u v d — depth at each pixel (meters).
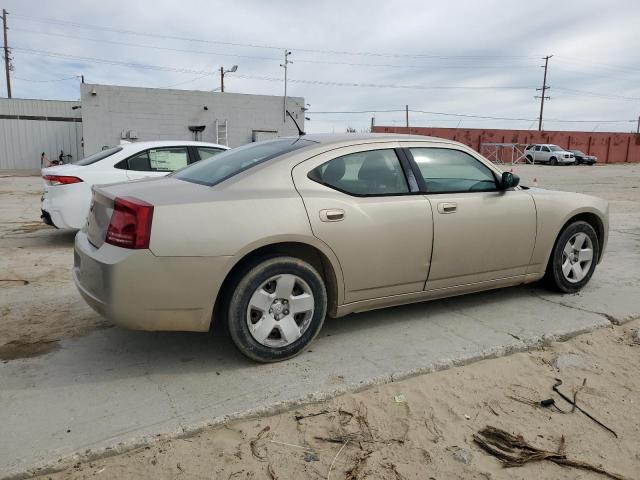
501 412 3.04
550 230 4.68
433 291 4.14
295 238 3.40
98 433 2.70
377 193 3.84
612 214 11.60
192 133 27.34
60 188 6.88
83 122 25.33
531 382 3.38
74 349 3.73
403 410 3.02
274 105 28.91
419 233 3.91
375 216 3.72
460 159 4.32
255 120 28.56
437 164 4.20
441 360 3.56
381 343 3.85
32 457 2.50
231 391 3.13
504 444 2.75
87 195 6.97
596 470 2.56
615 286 5.35
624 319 4.39
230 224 3.22
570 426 2.92
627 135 49.50
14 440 2.63
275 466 2.53
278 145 4.05
